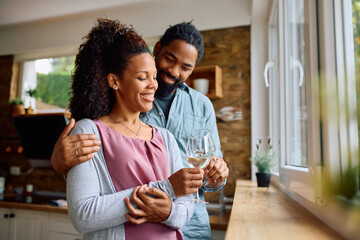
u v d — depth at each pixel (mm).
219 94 2629
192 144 849
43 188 3266
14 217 2674
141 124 936
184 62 1193
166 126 1310
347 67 767
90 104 841
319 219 836
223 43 2764
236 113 2656
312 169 855
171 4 2936
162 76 1231
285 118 1564
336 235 657
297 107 1383
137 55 817
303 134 1229
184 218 799
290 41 1584
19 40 3521
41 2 2928
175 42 1179
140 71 812
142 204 729
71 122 833
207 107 1391
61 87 3436
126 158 791
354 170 247
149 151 853
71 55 3369
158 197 753
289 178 1293
